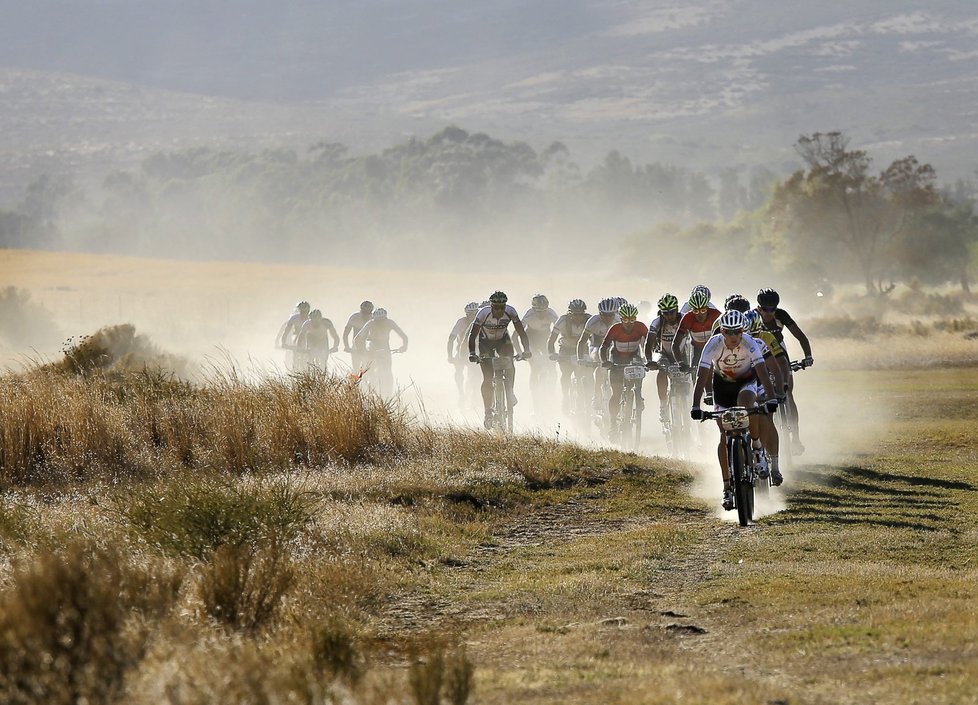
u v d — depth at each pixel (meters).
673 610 26.03
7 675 17.88
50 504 39.72
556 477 44.16
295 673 19.06
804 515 37.31
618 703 19.03
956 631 22.20
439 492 41.38
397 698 18.75
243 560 26.70
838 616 24.27
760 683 19.77
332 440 47.56
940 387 90.50
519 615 26.78
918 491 42.69
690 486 44.16
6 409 46.75
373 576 29.73
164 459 46.69
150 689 18.22
